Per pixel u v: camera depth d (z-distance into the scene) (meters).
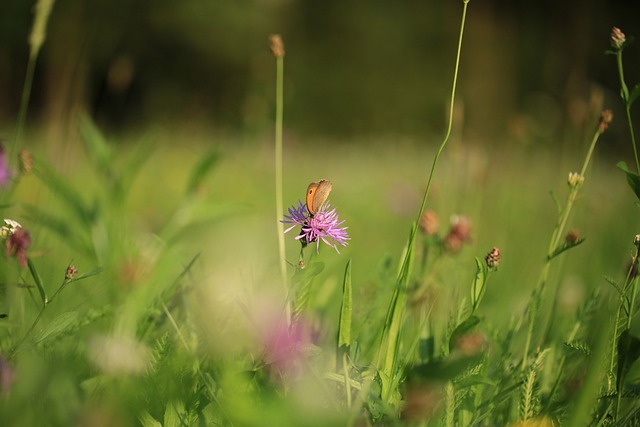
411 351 1.44
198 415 1.39
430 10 18.42
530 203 3.11
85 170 2.72
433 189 1.97
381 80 17.84
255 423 1.32
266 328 1.41
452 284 1.63
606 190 3.37
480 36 10.55
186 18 15.05
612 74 9.77
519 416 1.42
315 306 1.55
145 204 3.46
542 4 11.84
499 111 7.96
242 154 5.02
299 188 4.39
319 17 17.98
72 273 1.44
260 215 2.81
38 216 1.75
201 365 1.45
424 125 17.30
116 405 1.36
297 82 17.58
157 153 5.35
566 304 1.72
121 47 14.01
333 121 17.67
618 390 1.41
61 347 1.45
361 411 1.38
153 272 1.53
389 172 5.37
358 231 3.15
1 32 9.92
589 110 1.81
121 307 1.47
